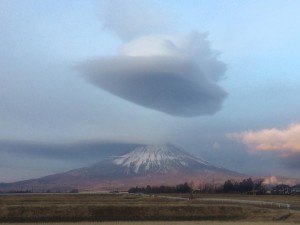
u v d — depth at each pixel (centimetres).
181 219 7788
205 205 8444
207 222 7125
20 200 10906
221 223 6888
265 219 7638
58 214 7588
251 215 7931
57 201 10462
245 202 10450
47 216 7512
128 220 7612
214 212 8056
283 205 9188
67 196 14825
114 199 12025
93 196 15025
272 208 8831
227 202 10462
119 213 7838
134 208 7988
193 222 7112
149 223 6894
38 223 6981
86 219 7588
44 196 14638
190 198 13175
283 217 7631
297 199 15175
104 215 7762
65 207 7794
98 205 8038
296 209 8762
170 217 7844
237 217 7919
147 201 10862
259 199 14625
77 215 7650
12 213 7456
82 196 14888
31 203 9156
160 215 7894
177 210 8025
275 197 17612
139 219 7725
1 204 8538
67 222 7200
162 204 8744
